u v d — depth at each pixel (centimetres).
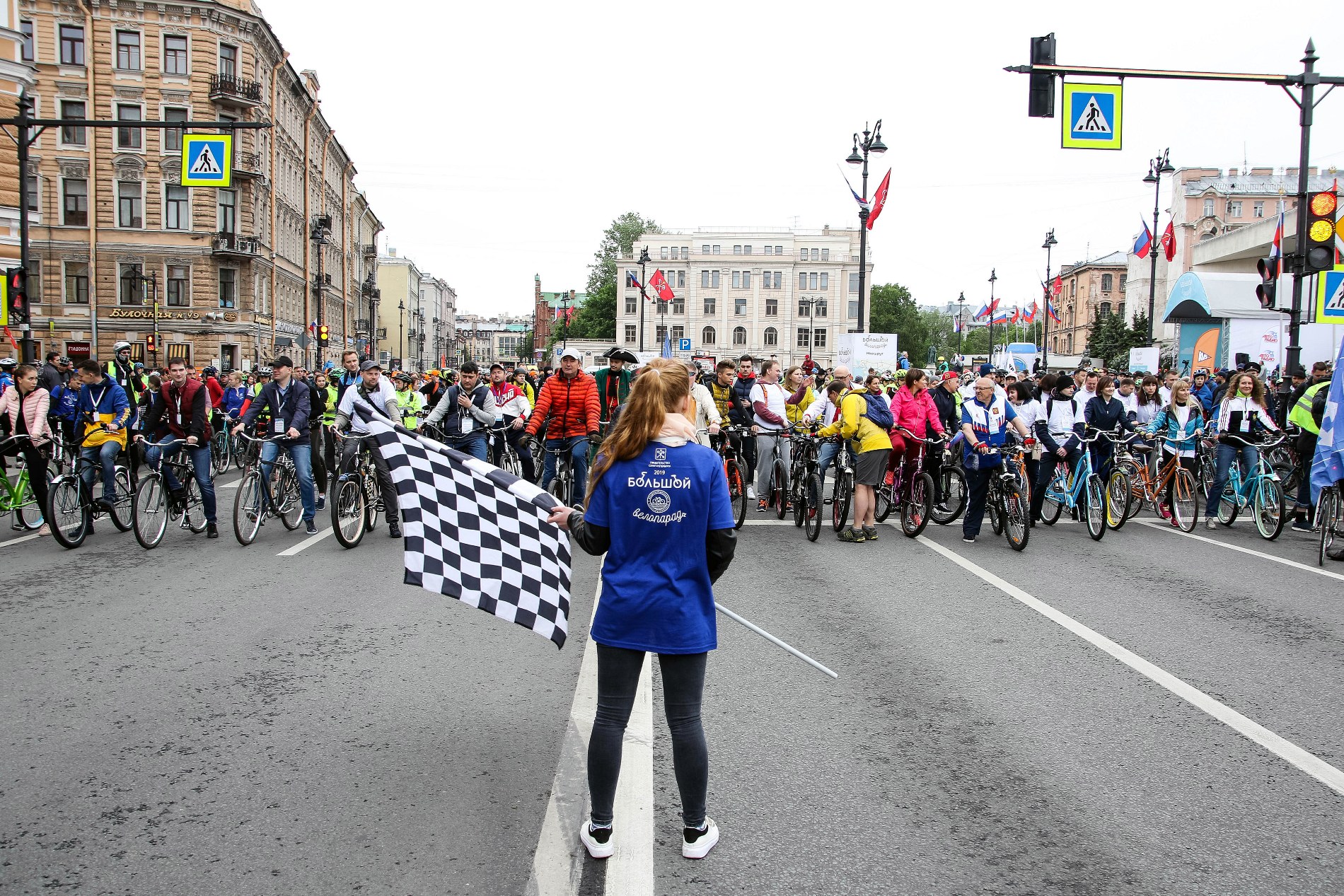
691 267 10862
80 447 1026
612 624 348
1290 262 1349
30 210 4328
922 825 380
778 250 10925
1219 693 543
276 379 1050
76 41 4306
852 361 2316
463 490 418
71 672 559
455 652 606
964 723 493
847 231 10975
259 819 377
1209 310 2655
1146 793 411
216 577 830
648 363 367
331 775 418
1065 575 880
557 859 348
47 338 4369
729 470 1195
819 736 473
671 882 335
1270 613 734
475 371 1107
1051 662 602
